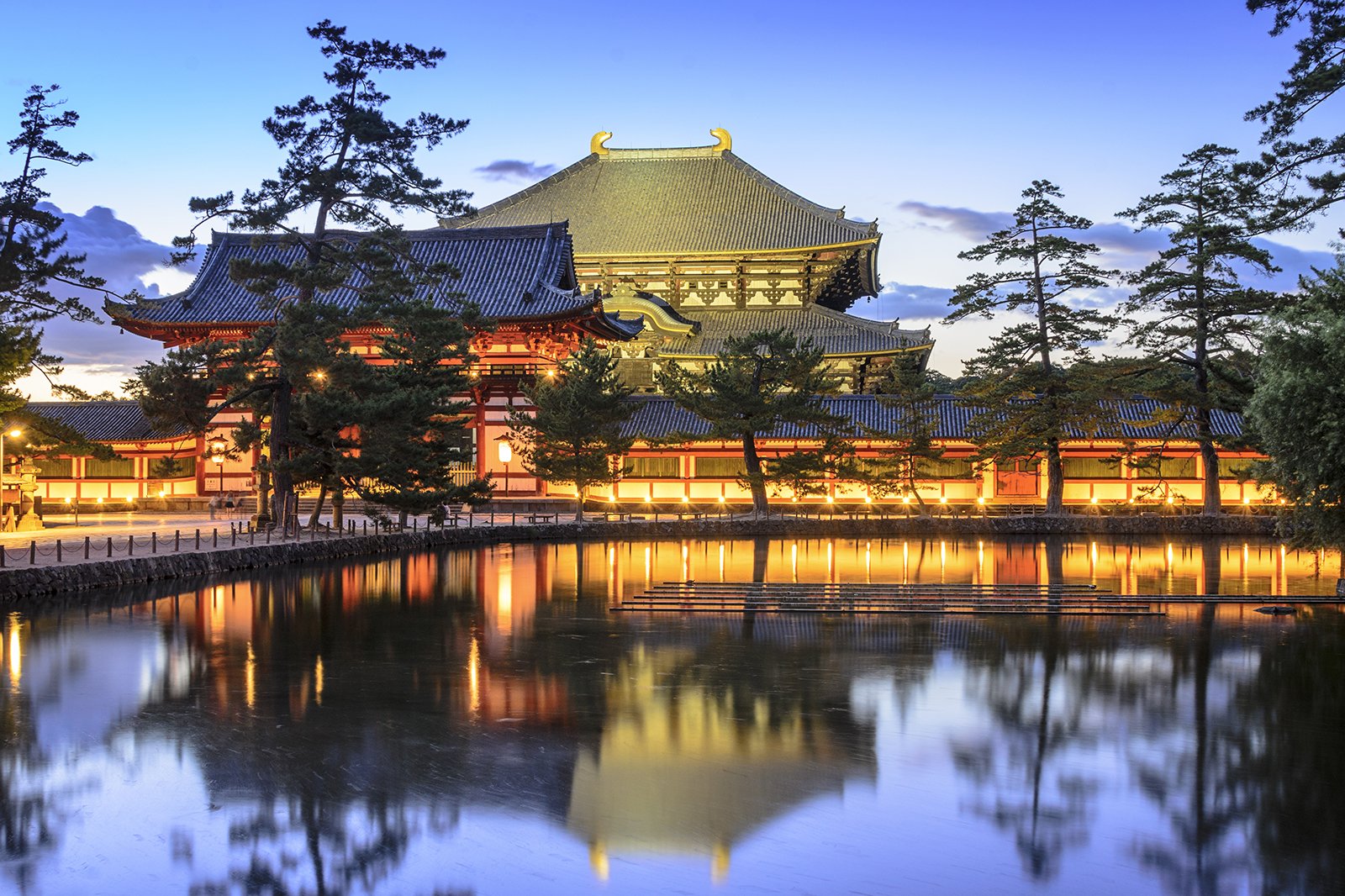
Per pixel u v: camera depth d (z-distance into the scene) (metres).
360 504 77.62
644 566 54.09
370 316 56.06
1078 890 15.24
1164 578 49.16
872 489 79.50
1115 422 75.19
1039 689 26.66
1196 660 30.22
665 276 117.38
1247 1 34.78
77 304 56.38
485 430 82.19
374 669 28.86
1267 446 36.47
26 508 60.50
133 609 37.62
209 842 16.73
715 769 20.19
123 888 15.19
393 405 55.03
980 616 38.19
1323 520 36.34
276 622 36.00
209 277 85.69
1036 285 75.38
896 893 15.11
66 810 17.94
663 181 128.62
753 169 126.94
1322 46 34.53
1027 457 78.81
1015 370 76.00
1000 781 19.55
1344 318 33.78
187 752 21.00
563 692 26.33
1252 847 16.64
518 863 16.02
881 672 28.75
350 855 16.27
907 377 80.44
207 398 54.94
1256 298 70.38
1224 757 21.00
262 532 56.53
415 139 57.19
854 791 19.00
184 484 81.81
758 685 27.16
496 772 19.95
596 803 18.38
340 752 21.08
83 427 81.50
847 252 113.12
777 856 16.28
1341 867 15.95
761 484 75.75
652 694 26.11
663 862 16.06
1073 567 54.41
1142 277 73.00
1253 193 39.34
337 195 56.19
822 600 40.47
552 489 83.81
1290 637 33.69
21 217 54.16
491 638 33.59
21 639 32.03
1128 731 22.78
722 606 39.38
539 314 79.62
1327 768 20.25
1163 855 16.41
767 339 71.81
